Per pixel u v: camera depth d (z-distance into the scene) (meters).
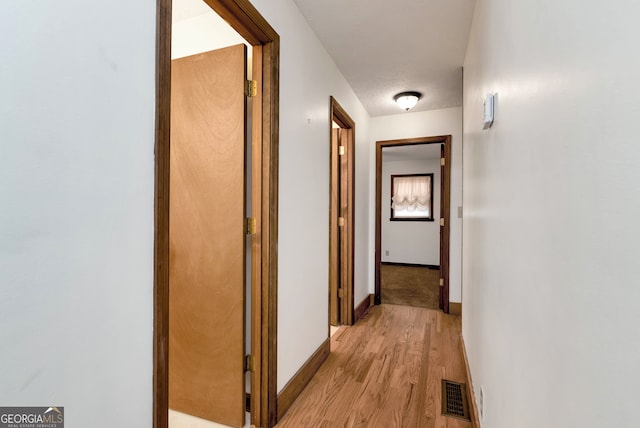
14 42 0.63
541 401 0.71
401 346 2.66
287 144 1.82
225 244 1.67
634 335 0.38
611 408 0.43
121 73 0.85
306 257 2.10
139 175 0.90
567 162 0.58
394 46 2.34
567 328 0.58
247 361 1.70
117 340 0.84
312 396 1.92
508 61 1.04
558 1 0.63
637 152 0.38
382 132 3.96
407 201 6.92
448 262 3.58
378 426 1.65
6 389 0.62
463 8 1.89
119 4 0.84
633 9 0.39
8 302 0.62
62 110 0.71
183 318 1.76
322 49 2.32
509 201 1.02
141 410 0.91
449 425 1.66
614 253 0.43
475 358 1.73
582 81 0.53
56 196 0.70
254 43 1.62
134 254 0.88
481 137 1.62
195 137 1.71
